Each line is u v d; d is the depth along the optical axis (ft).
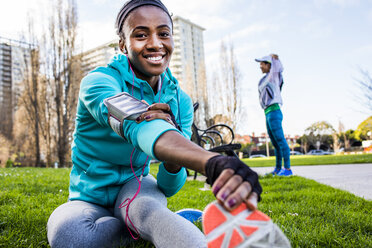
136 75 4.77
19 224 6.43
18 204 8.83
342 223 6.87
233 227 1.97
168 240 3.34
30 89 82.28
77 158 4.97
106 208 4.99
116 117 3.01
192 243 3.15
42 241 5.42
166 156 2.42
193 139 17.06
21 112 105.19
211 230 2.01
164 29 4.22
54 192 11.80
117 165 4.89
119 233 4.35
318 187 13.61
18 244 5.28
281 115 20.42
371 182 16.11
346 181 16.96
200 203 9.90
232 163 2.08
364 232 6.44
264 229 1.95
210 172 2.14
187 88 114.01
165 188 4.86
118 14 4.50
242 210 2.03
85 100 3.82
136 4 4.18
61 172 24.93
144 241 5.15
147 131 2.63
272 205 9.22
